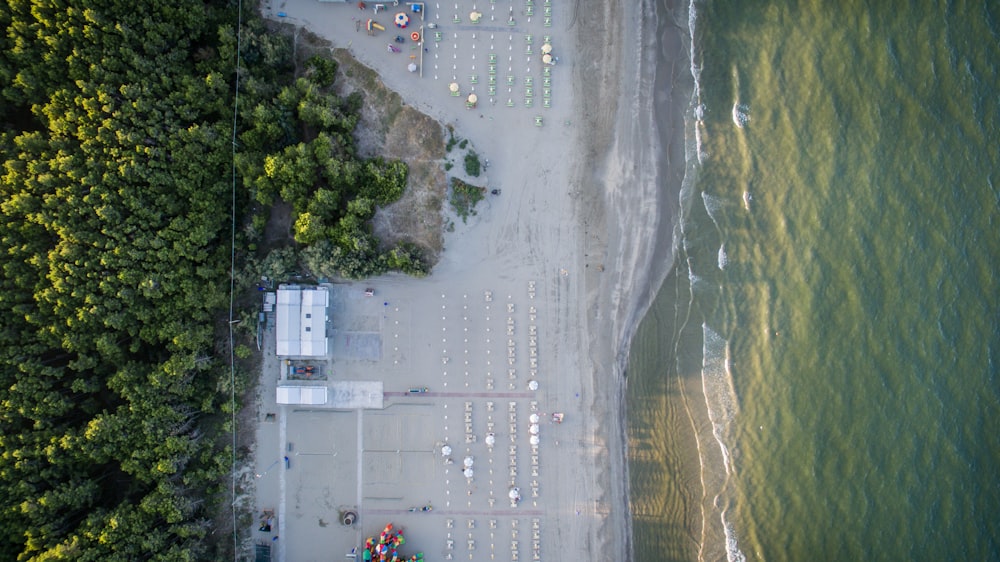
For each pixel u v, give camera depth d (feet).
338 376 144.15
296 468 143.74
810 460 140.26
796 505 139.33
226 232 137.39
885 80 143.23
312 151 135.95
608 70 143.84
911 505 138.00
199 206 131.34
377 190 140.46
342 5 142.92
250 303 141.38
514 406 144.15
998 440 138.62
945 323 140.67
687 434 143.54
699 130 143.74
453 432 144.15
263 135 135.54
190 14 129.08
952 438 138.92
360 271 138.51
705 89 143.64
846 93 143.64
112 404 130.93
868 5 143.64
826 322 141.90
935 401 139.74
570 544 143.64
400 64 143.74
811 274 142.72
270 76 138.62
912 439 139.33
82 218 122.83
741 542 139.85
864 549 137.59
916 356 140.56
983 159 142.10
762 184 144.15
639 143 144.05
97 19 120.78
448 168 143.54
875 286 141.79
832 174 143.23
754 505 140.36
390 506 144.15
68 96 121.49
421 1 144.05
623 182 143.95
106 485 131.95
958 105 142.61
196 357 132.98
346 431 144.05
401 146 142.82
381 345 144.25
